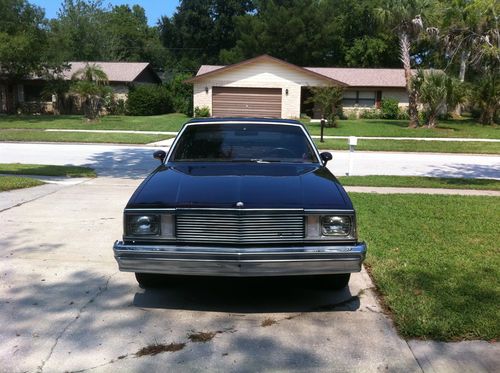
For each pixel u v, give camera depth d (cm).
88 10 5834
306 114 3597
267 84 3366
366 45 5216
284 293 496
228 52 5391
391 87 3769
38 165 1430
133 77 4022
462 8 1496
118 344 388
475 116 3675
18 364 358
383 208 861
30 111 3994
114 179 1207
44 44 3475
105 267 556
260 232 427
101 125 2966
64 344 386
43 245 629
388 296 470
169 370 353
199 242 429
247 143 594
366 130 2800
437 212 831
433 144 2223
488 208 870
